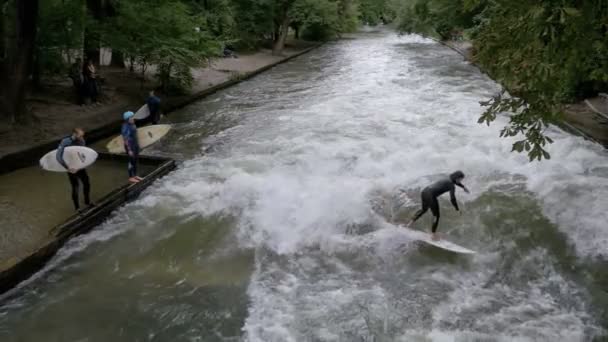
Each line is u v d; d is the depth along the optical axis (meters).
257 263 7.48
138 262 7.52
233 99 19.91
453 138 13.20
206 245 8.02
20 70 12.41
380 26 84.81
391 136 13.58
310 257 7.63
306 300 6.52
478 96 19.14
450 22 33.56
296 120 15.82
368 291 6.71
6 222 8.24
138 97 17.83
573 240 7.86
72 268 7.34
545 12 5.12
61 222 8.29
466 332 5.80
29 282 6.94
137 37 17.47
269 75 26.70
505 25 5.93
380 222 8.65
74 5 15.31
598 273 7.02
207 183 10.48
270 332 5.88
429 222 8.64
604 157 11.43
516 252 7.64
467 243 7.95
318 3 35.75
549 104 6.10
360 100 18.77
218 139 13.92
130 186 9.66
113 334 5.94
